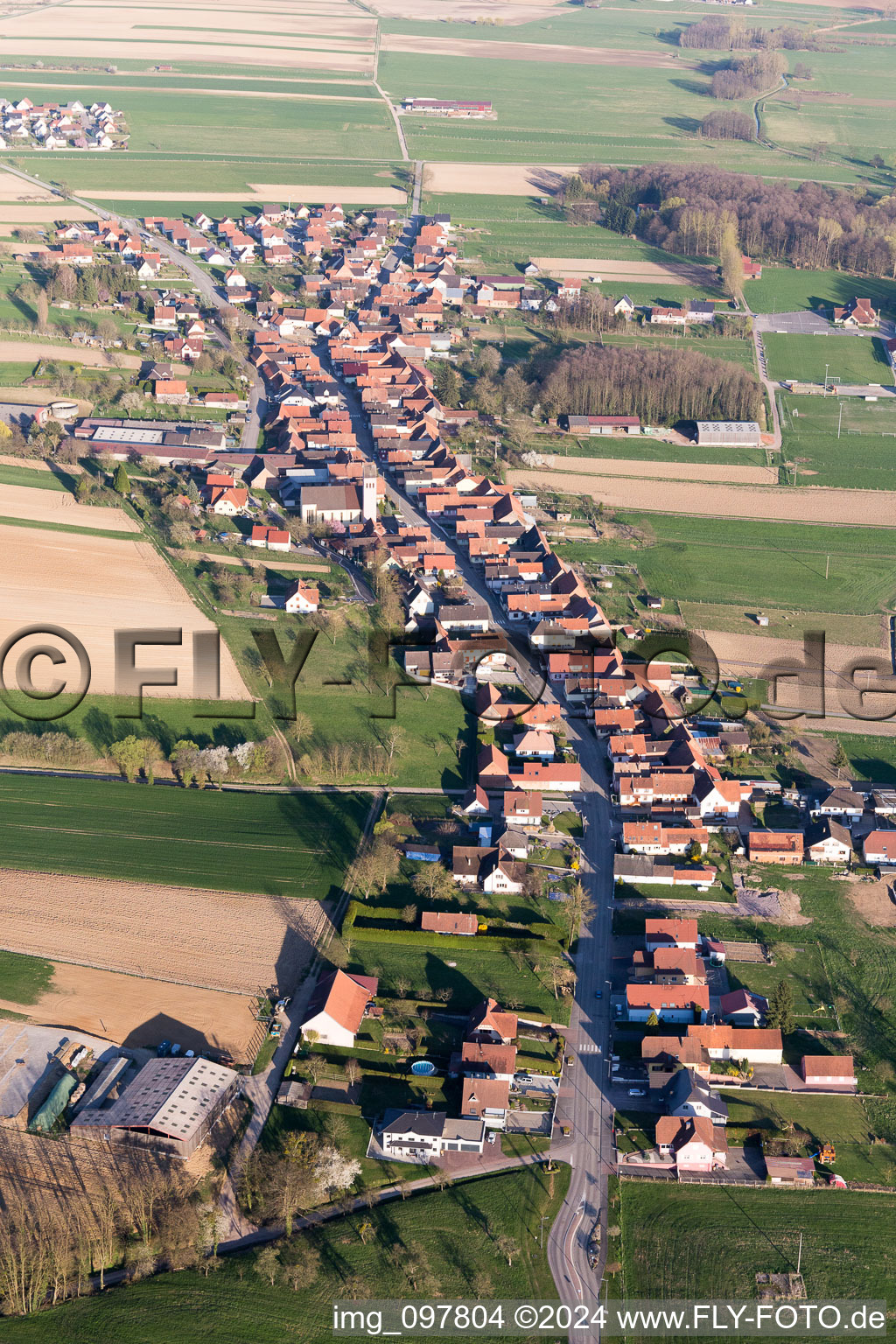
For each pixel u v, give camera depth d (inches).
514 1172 7682.1
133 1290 6953.7
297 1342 6638.8
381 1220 7352.4
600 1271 7071.9
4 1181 7401.6
